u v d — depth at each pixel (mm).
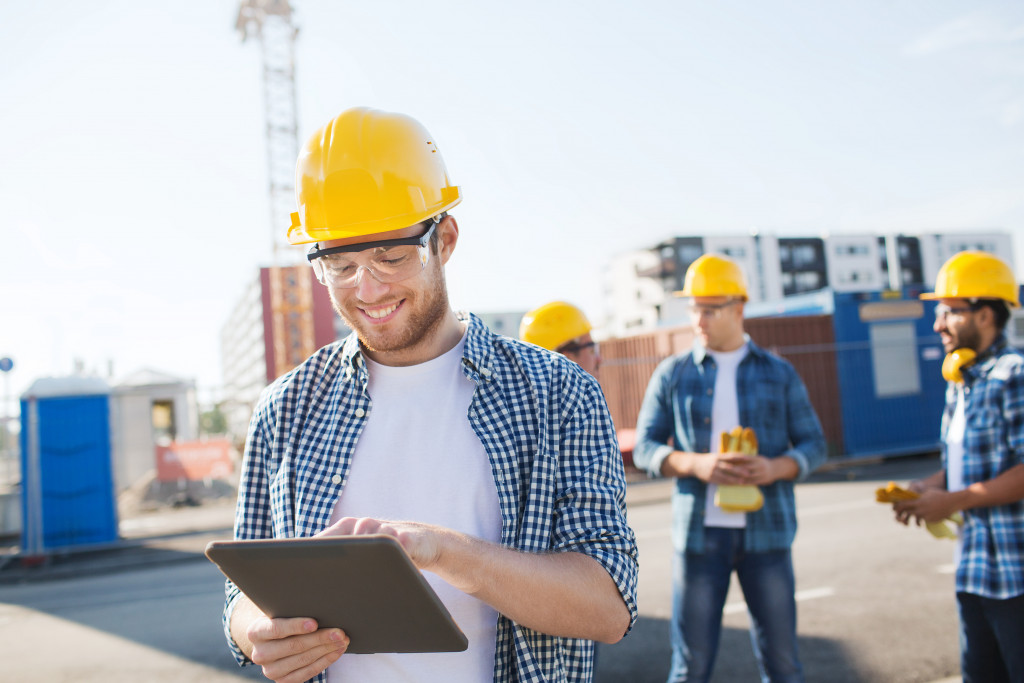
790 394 2996
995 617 2164
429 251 1239
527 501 1191
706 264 3066
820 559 5805
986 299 2311
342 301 1234
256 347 88375
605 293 75375
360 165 1225
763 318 12133
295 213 1308
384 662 1188
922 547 6008
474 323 1369
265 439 1342
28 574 7656
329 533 953
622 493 1279
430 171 1288
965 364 2350
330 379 1362
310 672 1019
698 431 2992
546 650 1155
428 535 962
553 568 1067
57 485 8594
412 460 1256
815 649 3922
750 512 2734
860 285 68750
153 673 4285
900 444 12547
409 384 1307
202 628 5137
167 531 9438
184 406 16844
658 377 3232
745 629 4383
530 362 1306
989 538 2207
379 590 893
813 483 10047
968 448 2295
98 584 6957
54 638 5129
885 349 12766
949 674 3516
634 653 4086
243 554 887
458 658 1173
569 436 1239
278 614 999
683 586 2789
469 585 1004
